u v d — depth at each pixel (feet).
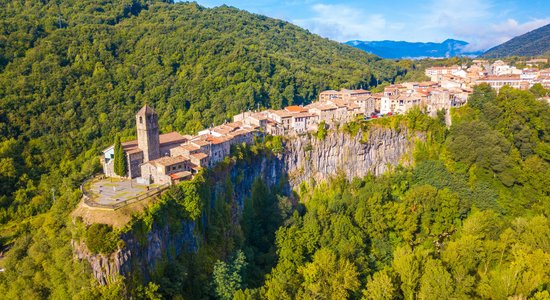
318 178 590.96
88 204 336.08
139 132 434.30
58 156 585.63
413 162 646.74
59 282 319.47
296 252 414.21
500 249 418.51
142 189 379.14
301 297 349.20
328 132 597.52
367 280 380.37
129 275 308.19
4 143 557.33
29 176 548.31
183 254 365.20
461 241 421.59
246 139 527.40
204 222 400.26
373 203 503.61
